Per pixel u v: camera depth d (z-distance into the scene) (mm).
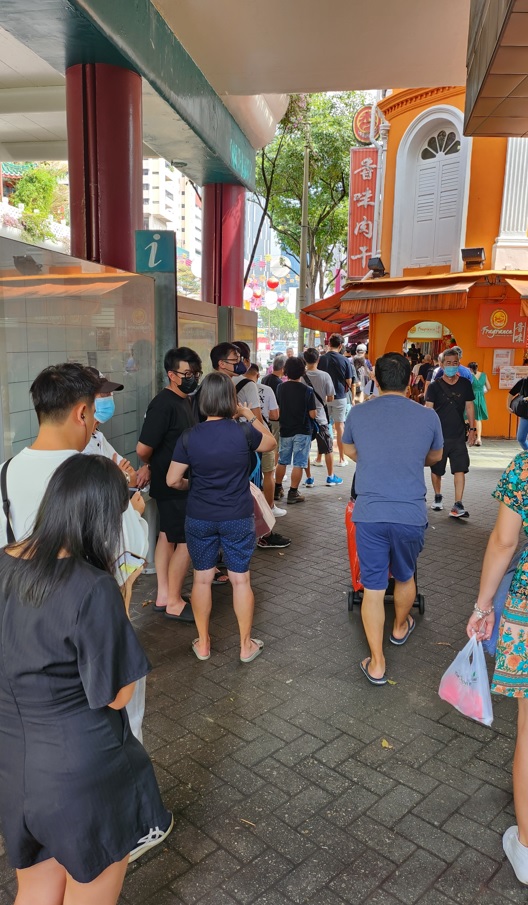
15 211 24656
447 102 14414
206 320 7352
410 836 2574
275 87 8219
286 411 7930
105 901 1684
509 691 2256
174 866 2414
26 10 4125
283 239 27172
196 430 3705
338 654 4094
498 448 12711
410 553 3752
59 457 1987
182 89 6340
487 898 2289
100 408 3162
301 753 3090
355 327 20969
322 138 21062
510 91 5355
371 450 3652
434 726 3324
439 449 3785
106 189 5133
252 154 9727
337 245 29266
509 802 2773
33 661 1511
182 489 3977
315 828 2609
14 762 1561
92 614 1519
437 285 13602
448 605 4895
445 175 14742
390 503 3592
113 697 1540
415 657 4055
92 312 4047
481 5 5207
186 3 6141
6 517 1967
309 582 5387
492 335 13953
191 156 7879
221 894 2293
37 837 1576
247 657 3949
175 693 3609
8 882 2377
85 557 1630
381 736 3230
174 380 4340
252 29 6734
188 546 3887
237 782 2881
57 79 7980
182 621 4570
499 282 13453
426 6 6262
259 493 4660
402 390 3770
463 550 6234
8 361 3045
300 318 17969
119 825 1627
